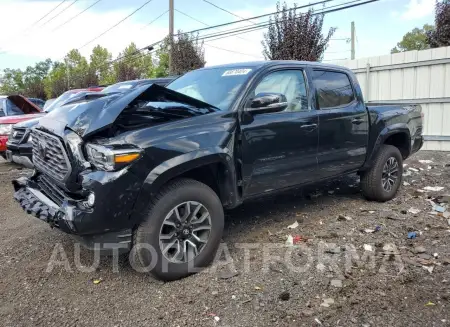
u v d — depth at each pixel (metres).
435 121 10.78
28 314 3.08
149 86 3.49
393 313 3.00
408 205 5.55
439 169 8.02
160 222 3.39
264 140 4.10
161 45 27.00
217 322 2.95
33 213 3.49
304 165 4.55
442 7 13.73
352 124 5.10
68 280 3.60
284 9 13.17
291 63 4.63
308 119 4.54
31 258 4.04
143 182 3.22
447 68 10.45
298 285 3.43
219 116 3.79
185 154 3.43
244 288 3.40
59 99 10.48
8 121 8.60
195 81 4.66
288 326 2.88
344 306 3.11
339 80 5.17
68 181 3.33
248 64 4.52
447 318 2.92
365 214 5.17
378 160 5.54
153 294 3.35
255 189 4.13
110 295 3.34
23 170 8.65
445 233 4.48
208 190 3.67
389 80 11.51
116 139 3.25
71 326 2.93
